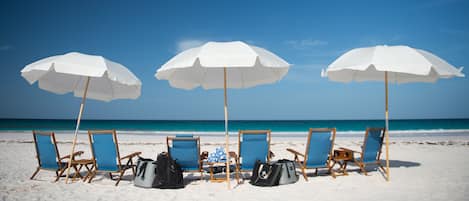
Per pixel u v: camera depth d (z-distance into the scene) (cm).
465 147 1112
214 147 1158
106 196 457
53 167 551
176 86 624
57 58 486
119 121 5834
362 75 682
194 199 442
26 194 466
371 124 4562
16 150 1009
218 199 442
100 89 651
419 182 536
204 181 561
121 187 514
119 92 652
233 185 528
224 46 458
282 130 3553
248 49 447
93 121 5775
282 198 443
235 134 2036
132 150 1059
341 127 4091
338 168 682
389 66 454
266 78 630
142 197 453
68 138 1588
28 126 4003
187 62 445
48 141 538
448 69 488
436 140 1463
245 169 543
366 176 584
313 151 545
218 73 648
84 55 507
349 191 476
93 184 536
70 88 645
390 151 998
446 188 491
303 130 3475
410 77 650
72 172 648
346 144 1297
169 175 502
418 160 802
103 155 526
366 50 518
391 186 506
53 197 451
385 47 500
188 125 4562
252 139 533
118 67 545
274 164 522
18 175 611
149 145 1223
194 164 525
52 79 621
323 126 4362
